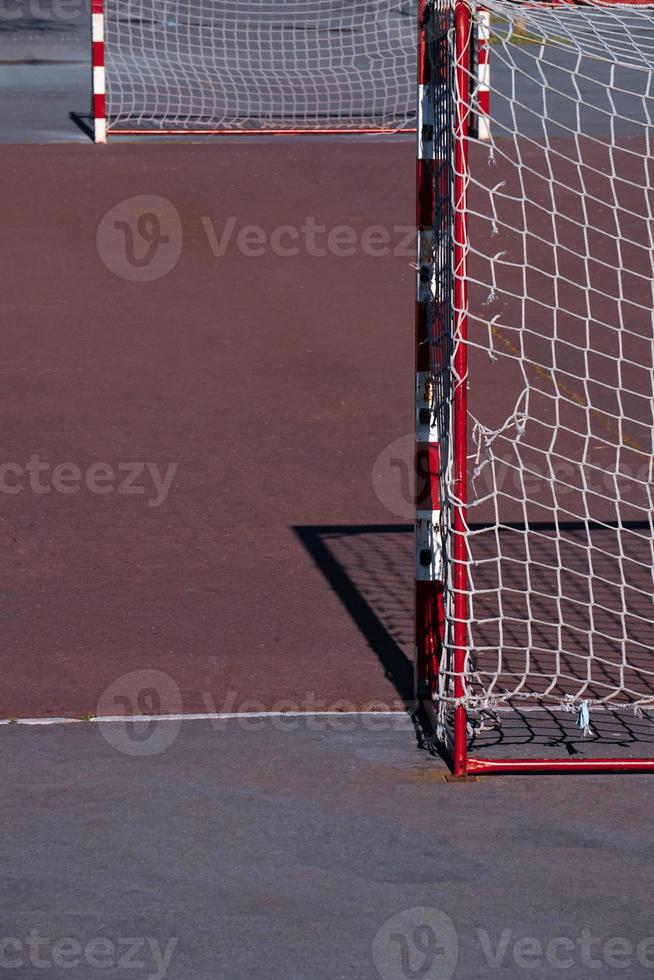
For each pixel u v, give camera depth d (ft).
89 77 291.58
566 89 254.88
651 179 195.62
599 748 67.51
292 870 56.03
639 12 83.71
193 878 55.36
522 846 58.13
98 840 58.08
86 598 86.84
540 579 90.68
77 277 167.53
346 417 125.49
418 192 70.08
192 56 307.99
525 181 192.85
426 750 67.15
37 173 205.26
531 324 150.00
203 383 134.62
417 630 71.92
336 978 48.98
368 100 266.77
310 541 97.30
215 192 198.08
